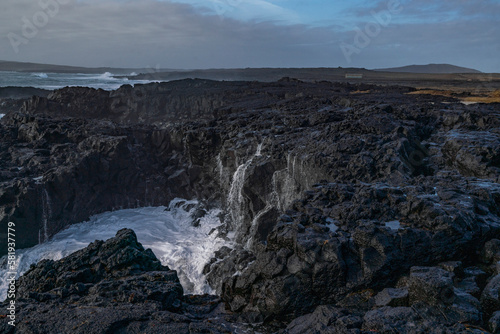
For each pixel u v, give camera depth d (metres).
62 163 23.11
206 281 16.44
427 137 18.52
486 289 7.47
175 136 26.47
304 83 53.56
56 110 46.25
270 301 8.71
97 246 10.29
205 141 23.42
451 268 8.53
